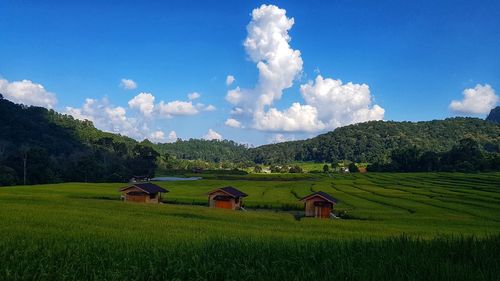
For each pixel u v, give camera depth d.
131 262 14.62
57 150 178.62
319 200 64.56
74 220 32.56
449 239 17.12
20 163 122.81
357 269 12.28
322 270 12.59
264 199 82.81
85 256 15.85
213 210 52.47
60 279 13.20
